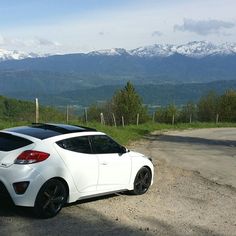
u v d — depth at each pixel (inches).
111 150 217.5
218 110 1784.0
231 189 277.9
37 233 163.9
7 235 159.2
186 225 189.2
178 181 293.1
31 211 190.1
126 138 602.9
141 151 472.7
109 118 1603.1
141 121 1609.3
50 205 183.0
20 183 172.6
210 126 1291.8
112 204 214.4
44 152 181.0
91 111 1624.0
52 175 180.4
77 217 188.4
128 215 197.6
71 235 164.9
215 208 223.1
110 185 213.9
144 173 240.1
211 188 276.1
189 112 1835.6
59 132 196.2
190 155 458.6
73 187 191.5
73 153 193.3
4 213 185.3
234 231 185.3
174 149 513.3
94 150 206.1
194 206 224.2
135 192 235.8
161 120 1802.4
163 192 251.9
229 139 728.3
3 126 449.1
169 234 175.2
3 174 173.9
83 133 204.2
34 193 175.2
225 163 406.0
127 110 1579.7
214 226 190.7
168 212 208.2
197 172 342.0
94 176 202.7
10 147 179.8
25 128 199.0
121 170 220.1
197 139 700.7
